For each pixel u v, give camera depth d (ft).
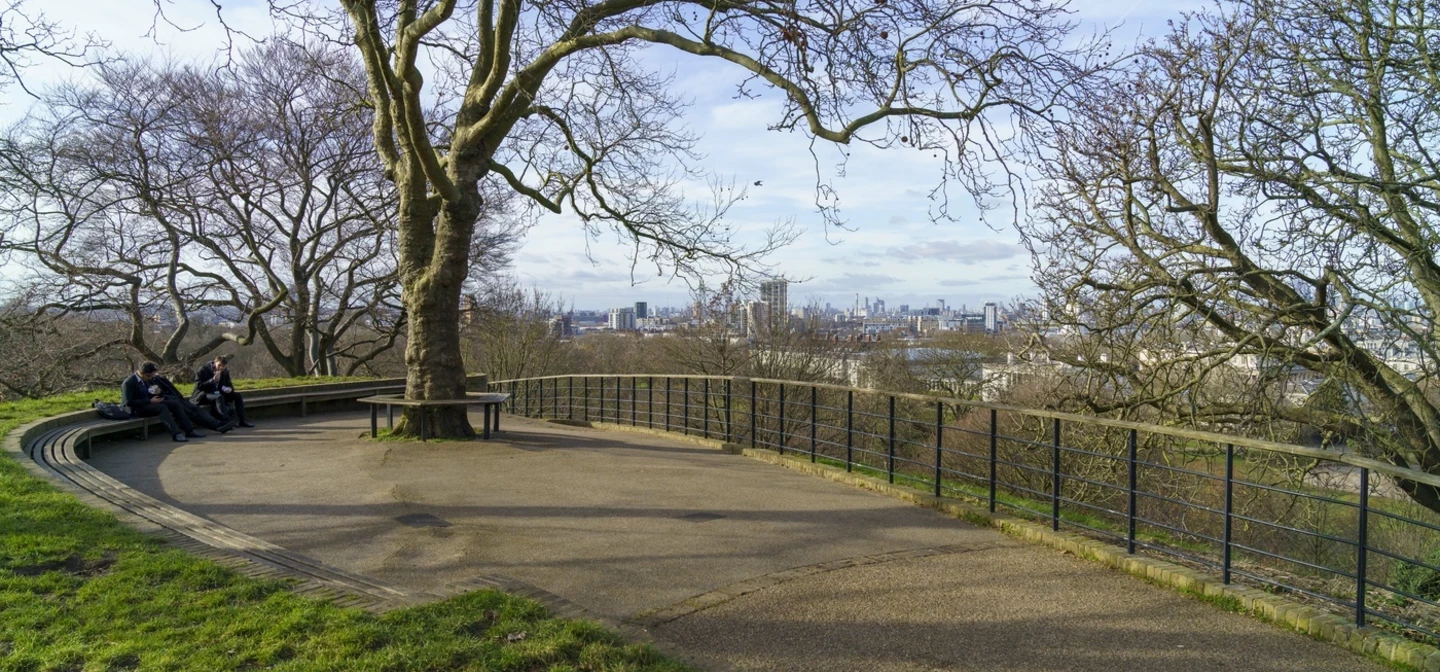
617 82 40.50
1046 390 48.39
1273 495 45.42
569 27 36.65
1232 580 19.75
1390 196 37.52
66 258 82.17
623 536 24.32
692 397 95.66
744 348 103.91
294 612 16.42
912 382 95.96
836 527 25.72
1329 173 38.91
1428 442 38.27
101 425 40.27
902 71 33.37
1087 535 23.82
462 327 102.89
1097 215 42.86
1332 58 39.55
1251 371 40.78
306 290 94.99
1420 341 35.37
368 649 15.01
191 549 20.54
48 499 23.88
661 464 36.73
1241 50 39.09
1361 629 16.71
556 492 30.27
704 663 15.64
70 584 17.70
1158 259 40.42
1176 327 40.50
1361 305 36.45
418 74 36.65
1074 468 46.57
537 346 129.70
